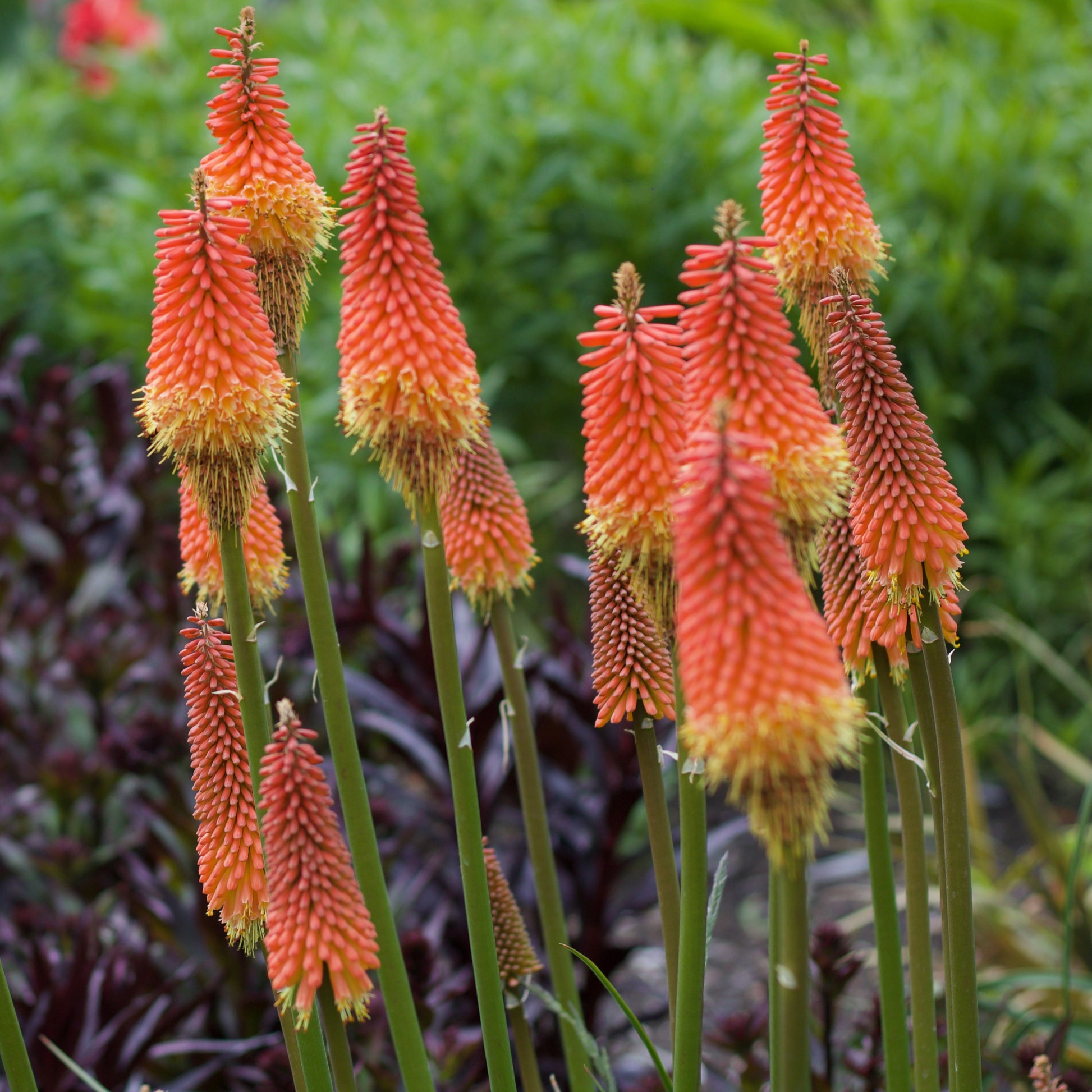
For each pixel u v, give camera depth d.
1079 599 4.57
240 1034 2.17
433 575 1.66
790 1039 1.65
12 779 2.95
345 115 4.60
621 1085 2.31
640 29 5.57
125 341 4.71
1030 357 4.76
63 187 5.27
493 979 1.70
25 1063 1.69
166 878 2.59
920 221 4.74
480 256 4.54
